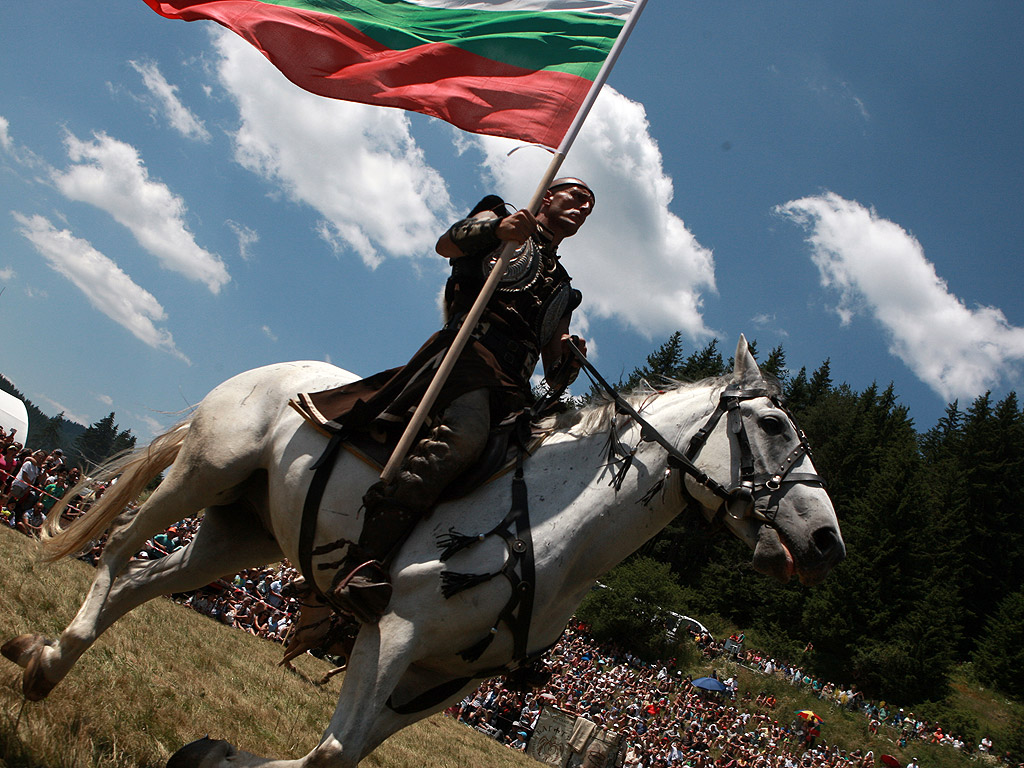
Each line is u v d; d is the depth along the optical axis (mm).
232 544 4215
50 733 3330
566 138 3707
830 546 3270
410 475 3182
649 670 39719
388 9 4234
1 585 6066
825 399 87188
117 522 4172
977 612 69750
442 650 3146
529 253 3730
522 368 3660
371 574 3082
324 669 12703
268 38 3996
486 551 3176
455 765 9570
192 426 4031
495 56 4164
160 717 4352
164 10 4066
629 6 4242
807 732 36375
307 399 3691
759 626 58031
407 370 3600
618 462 3467
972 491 75938
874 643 54062
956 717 48219
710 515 3561
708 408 3604
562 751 17031
